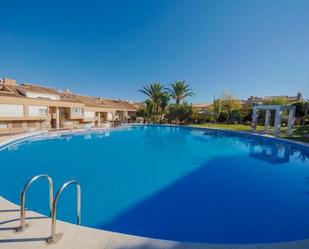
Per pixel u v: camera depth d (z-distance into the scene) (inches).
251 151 515.2
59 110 957.2
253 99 2020.2
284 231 162.6
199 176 309.1
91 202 211.2
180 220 178.2
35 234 110.8
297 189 255.6
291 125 722.2
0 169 332.8
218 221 176.9
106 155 454.3
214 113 1427.2
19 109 739.4
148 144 613.6
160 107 1520.7
